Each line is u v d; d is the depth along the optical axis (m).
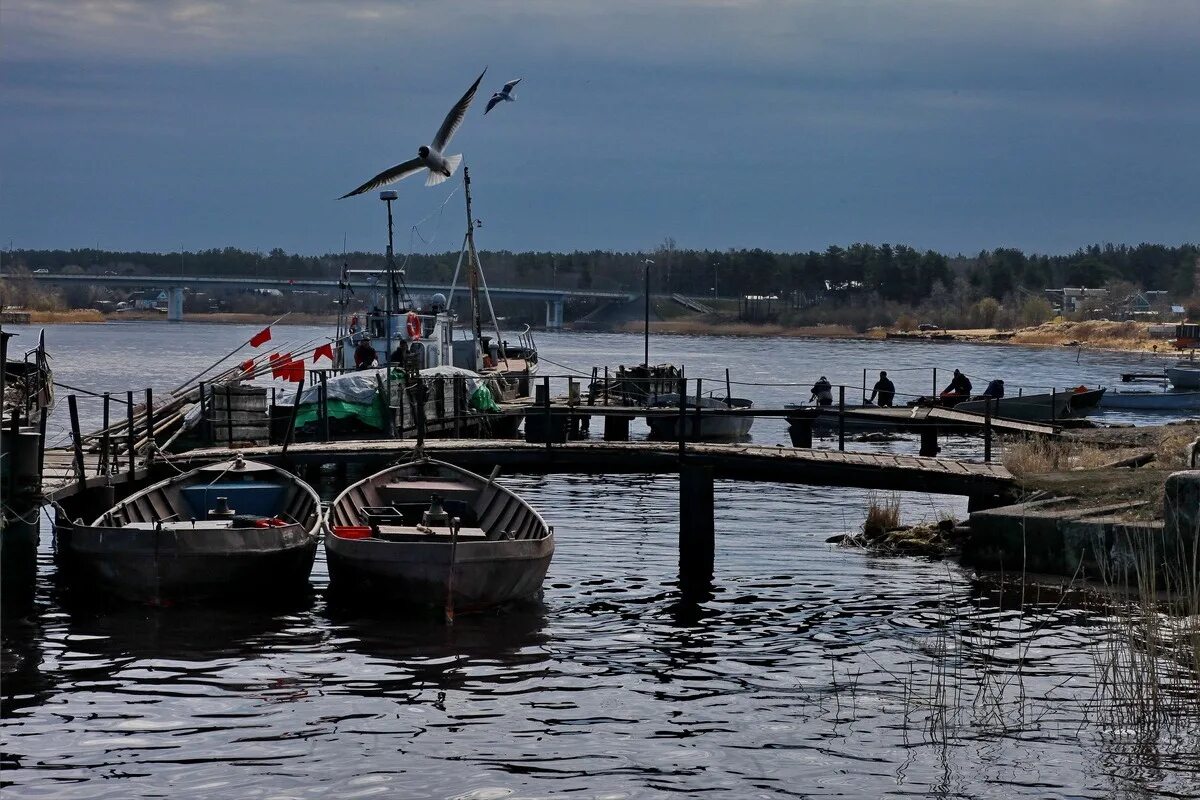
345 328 60.41
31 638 22.69
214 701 19.33
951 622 23.80
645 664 21.34
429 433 49.31
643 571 28.84
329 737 17.81
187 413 45.19
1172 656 20.22
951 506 38.75
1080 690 19.42
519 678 20.55
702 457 30.27
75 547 24.86
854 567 29.03
